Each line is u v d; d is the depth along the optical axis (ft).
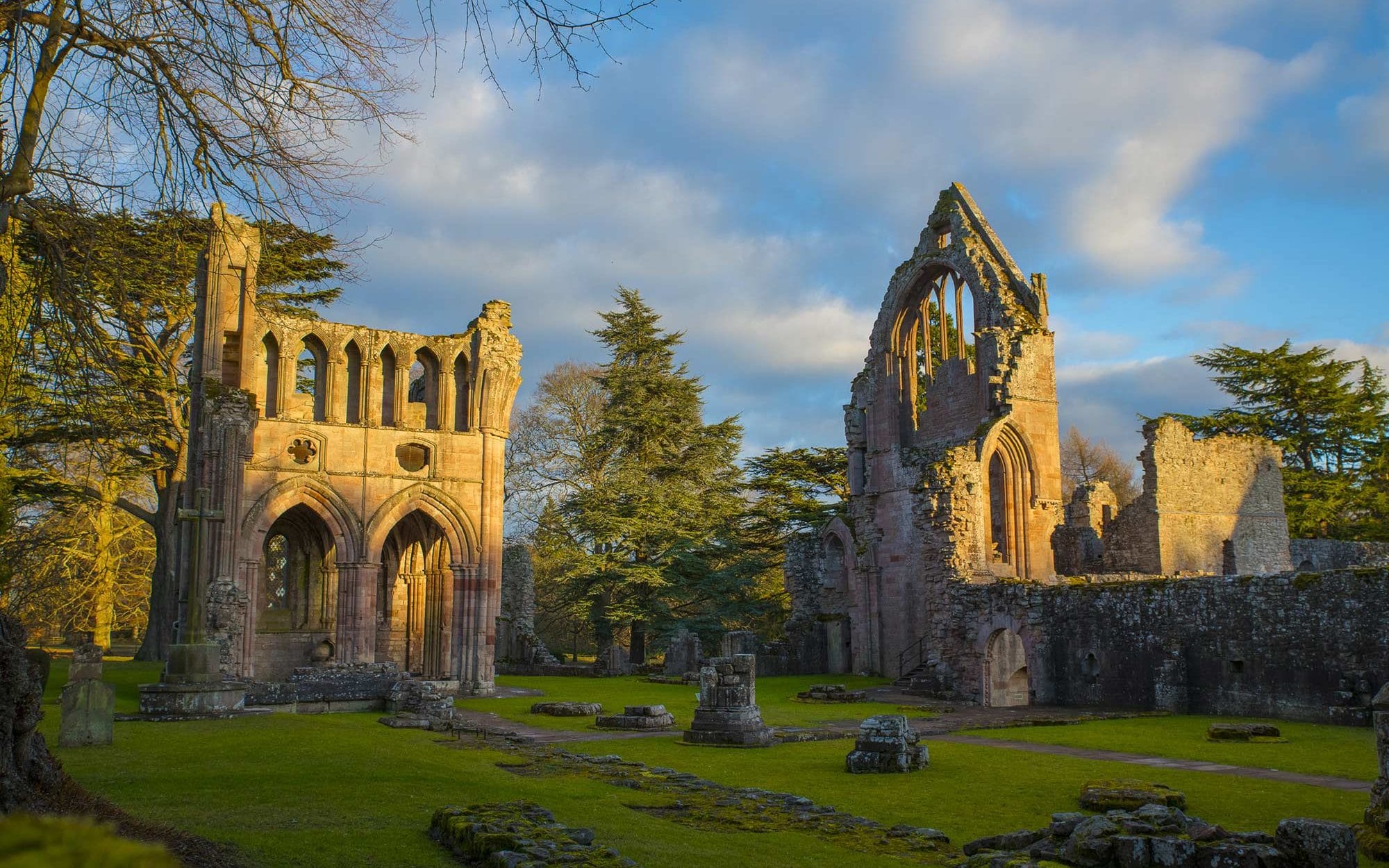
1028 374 174.19
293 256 125.49
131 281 54.08
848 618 191.62
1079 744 79.92
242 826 38.22
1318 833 35.19
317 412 136.77
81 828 8.33
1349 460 228.63
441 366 140.05
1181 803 51.06
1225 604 104.32
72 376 52.19
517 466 240.73
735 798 52.08
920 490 147.64
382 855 35.22
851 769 65.00
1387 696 44.80
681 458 223.51
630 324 228.63
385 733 75.00
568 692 137.69
